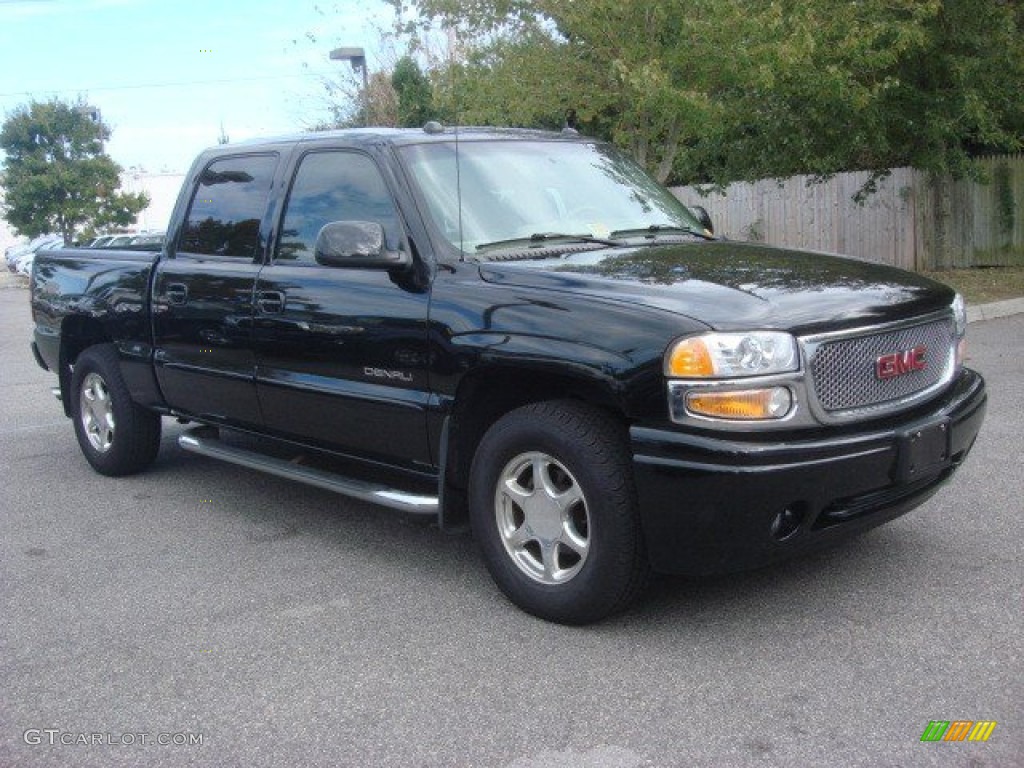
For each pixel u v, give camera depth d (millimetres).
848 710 3312
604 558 3818
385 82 25609
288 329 4977
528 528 4125
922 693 3396
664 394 3588
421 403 4387
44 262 7047
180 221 5941
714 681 3557
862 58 13008
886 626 3916
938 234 18250
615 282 3980
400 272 4484
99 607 4496
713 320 3607
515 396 4320
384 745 3246
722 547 3609
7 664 3945
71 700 3635
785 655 3727
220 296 5398
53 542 5449
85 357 6641
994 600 4098
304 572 4840
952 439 3980
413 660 3840
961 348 4465
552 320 3912
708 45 12148
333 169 5031
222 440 6277
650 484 3623
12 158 33312
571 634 3998
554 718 3361
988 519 5043
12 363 13070
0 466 7219
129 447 6531
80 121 33375
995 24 14281
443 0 13500
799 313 3701
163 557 5137
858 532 3916
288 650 3979
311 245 5055
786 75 12711
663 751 3127
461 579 4672
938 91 14734
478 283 4258
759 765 3027
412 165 4711
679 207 5551
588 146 5547
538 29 13367
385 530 5445
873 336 3824
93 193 33531
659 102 12305
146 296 5988
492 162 4961
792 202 19188
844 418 3686
